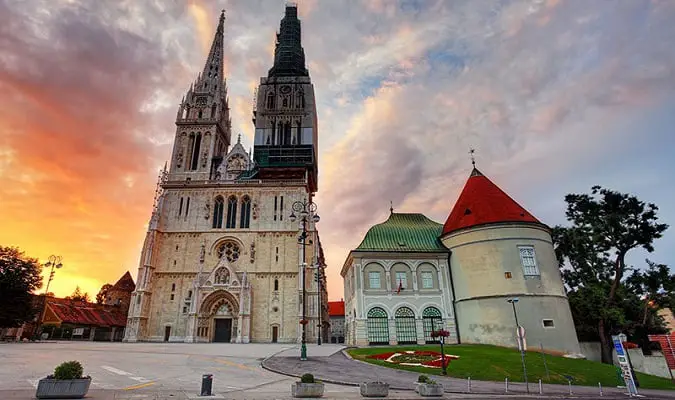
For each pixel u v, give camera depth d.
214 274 66.12
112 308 97.44
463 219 50.47
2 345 38.66
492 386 25.00
